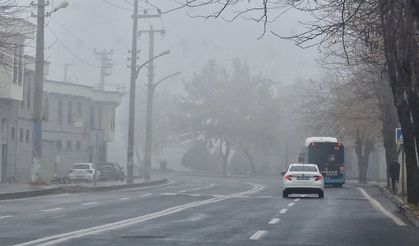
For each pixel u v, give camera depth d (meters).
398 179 46.38
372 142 69.88
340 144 63.56
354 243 19.48
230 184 69.44
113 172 71.62
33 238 19.00
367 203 38.75
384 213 31.31
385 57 30.33
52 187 45.41
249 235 20.77
